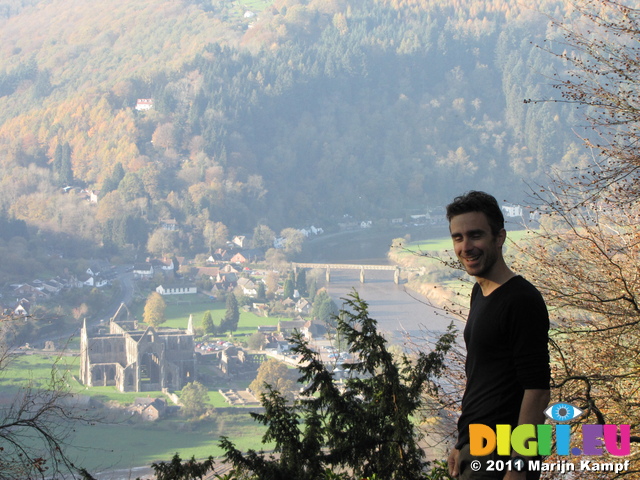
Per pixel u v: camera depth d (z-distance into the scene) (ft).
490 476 14.40
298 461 22.90
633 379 28.04
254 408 271.49
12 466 35.45
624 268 29.91
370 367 25.18
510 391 14.33
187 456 222.48
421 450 23.94
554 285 30.96
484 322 14.57
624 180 29.17
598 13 29.17
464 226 14.87
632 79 28.30
